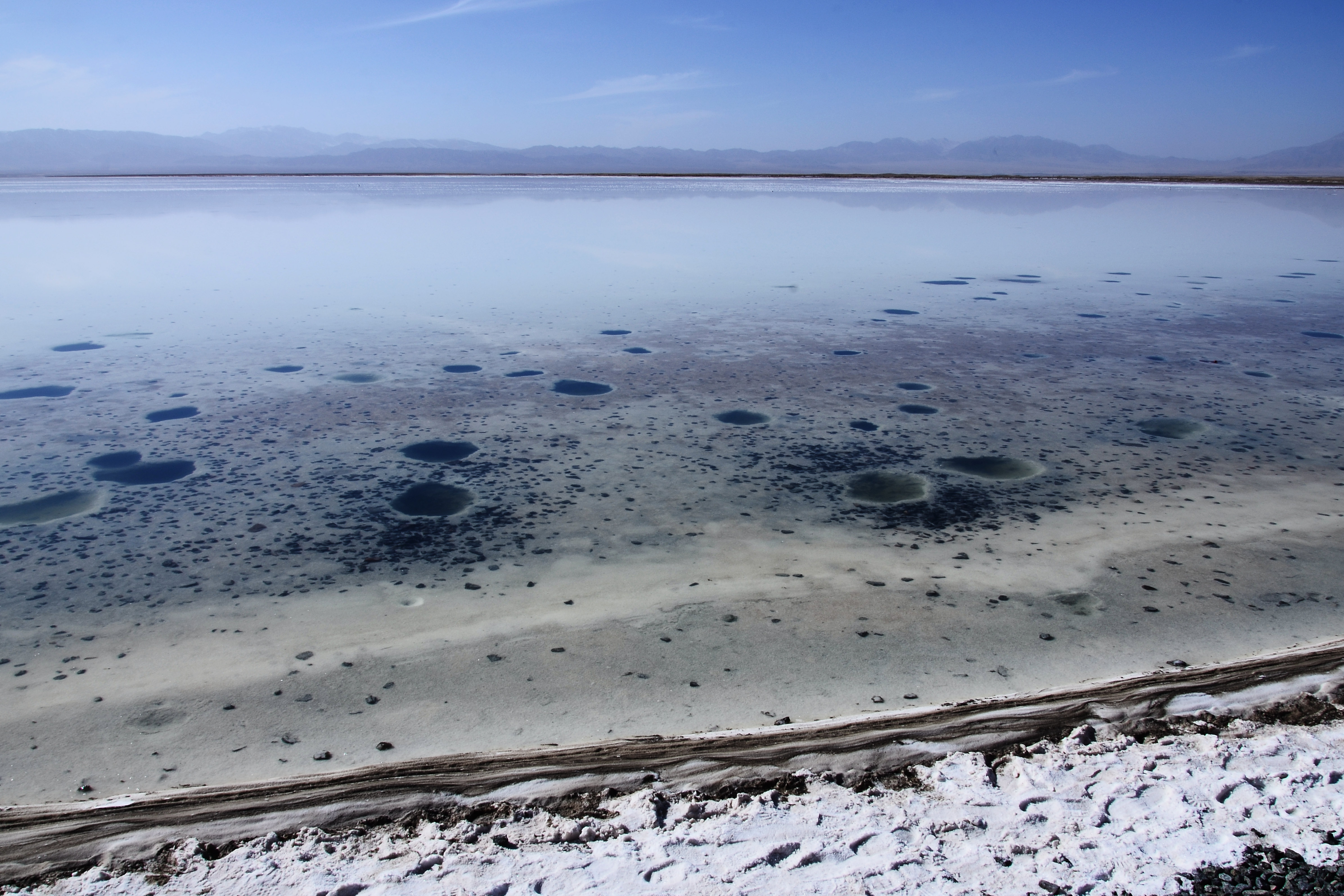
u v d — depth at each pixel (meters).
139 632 2.16
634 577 2.48
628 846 1.36
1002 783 1.53
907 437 3.81
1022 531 2.82
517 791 1.52
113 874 1.32
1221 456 3.57
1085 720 1.74
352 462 3.42
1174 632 2.17
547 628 2.19
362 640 2.13
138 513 2.90
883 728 1.72
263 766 1.63
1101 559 2.61
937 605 2.32
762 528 2.84
